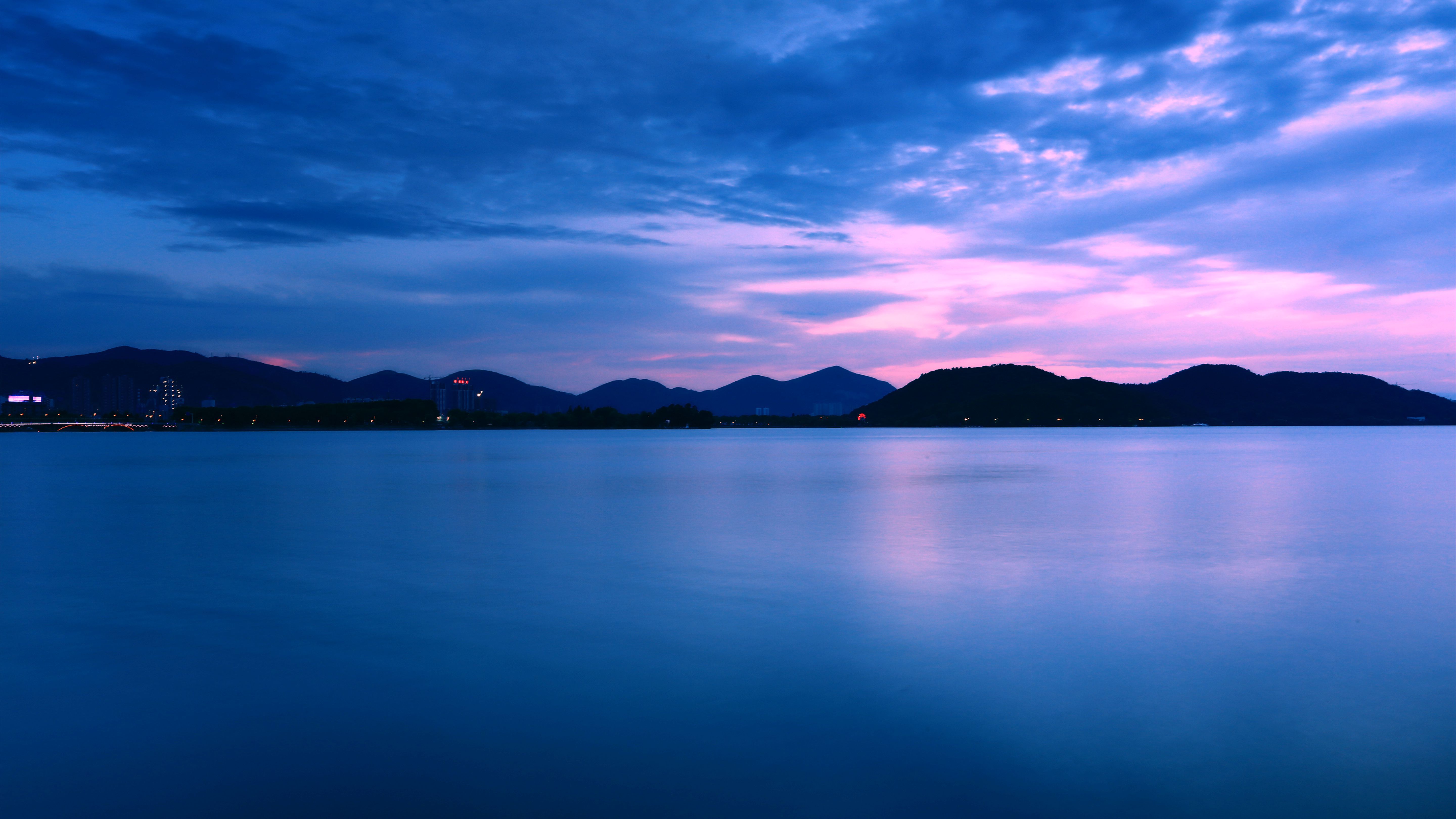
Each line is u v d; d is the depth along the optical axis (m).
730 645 11.05
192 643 11.33
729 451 104.88
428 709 8.62
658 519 26.41
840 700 8.82
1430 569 16.69
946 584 15.22
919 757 7.34
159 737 7.89
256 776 7.00
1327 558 18.06
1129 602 13.64
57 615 13.09
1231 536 21.80
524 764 7.22
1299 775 6.93
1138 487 39.72
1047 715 8.33
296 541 21.73
